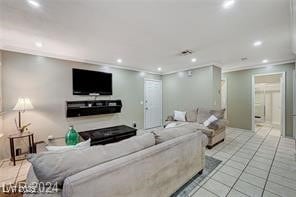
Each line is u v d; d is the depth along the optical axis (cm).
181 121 466
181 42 289
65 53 358
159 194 157
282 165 259
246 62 456
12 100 313
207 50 338
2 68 303
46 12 188
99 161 115
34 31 241
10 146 296
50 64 361
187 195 182
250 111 512
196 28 231
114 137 347
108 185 112
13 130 313
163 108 627
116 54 368
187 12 189
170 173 169
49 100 359
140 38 270
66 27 229
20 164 279
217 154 309
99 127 447
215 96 475
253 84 504
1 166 272
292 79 425
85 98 422
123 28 232
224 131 407
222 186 200
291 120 430
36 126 341
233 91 555
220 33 250
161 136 173
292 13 188
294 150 330
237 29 235
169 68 538
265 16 197
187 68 527
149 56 386
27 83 331
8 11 185
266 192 187
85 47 317
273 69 459
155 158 150
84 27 229
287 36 262
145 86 576
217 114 415
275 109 588
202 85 486
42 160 100
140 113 558
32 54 336
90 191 102
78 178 96
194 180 214
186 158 194
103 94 454
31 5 174
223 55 379
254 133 480
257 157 293
